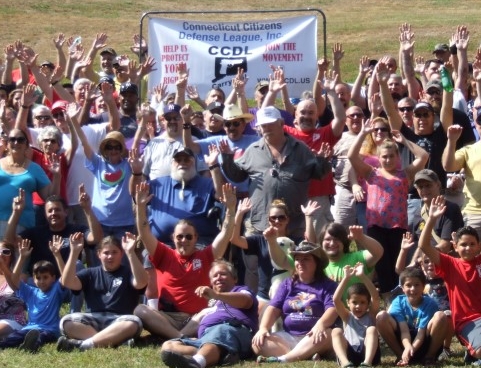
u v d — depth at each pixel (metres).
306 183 10.85
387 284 10.83
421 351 9.16
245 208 10.40
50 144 11.98
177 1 36.84
